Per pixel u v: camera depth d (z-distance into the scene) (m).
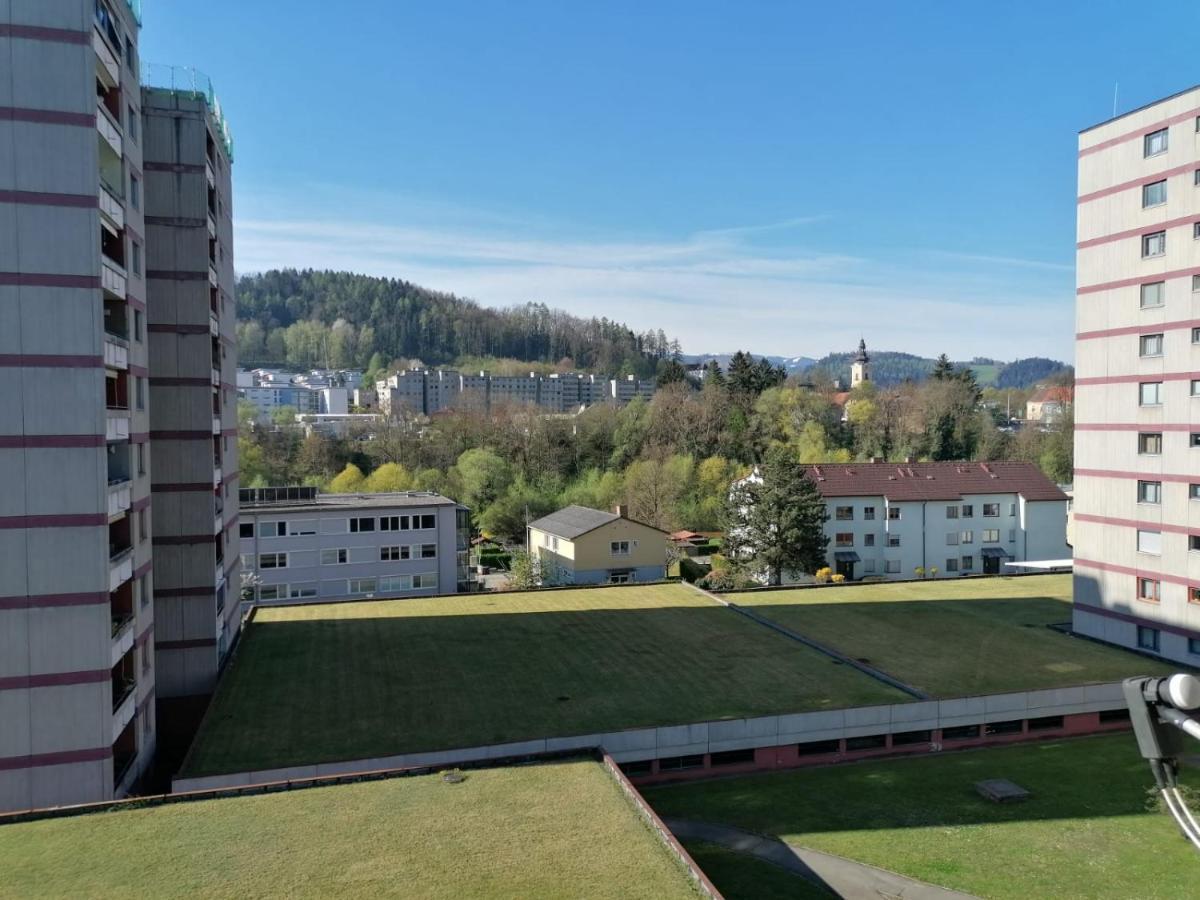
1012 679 35.59
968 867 23.77
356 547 64.38
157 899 17.84
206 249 34.84
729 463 101.06
